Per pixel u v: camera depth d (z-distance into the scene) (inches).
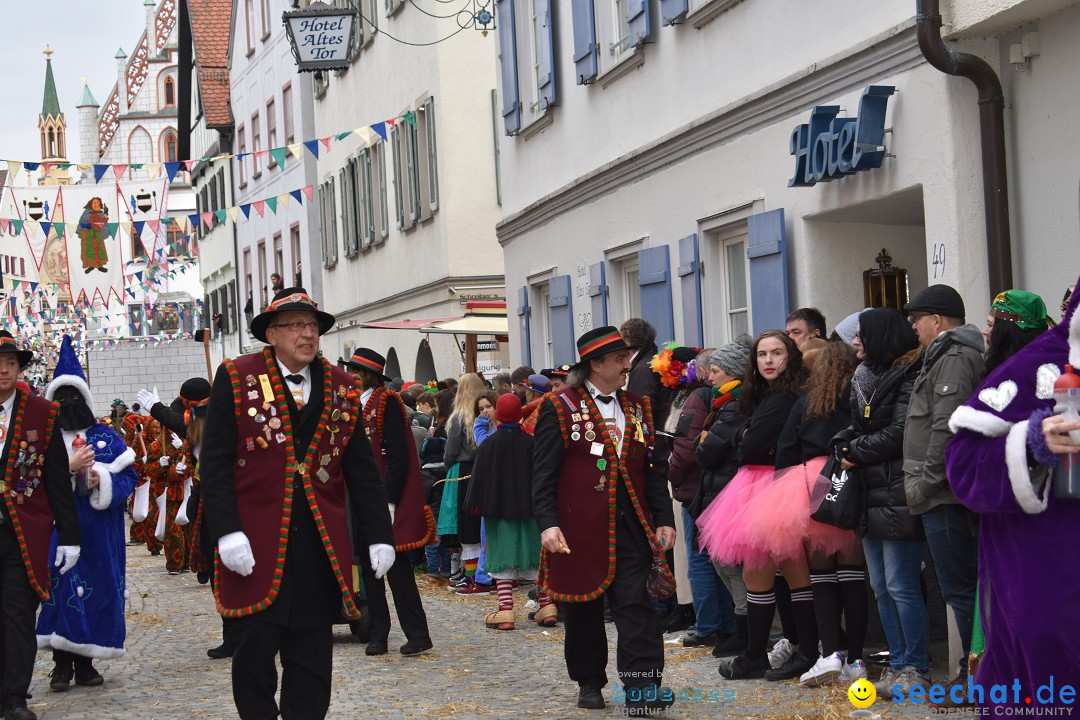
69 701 338.6
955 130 352.5
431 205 995.3
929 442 256.1
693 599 359.9
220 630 462.3
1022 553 170.9
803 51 429.1
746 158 466.3
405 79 1051.9
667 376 376.5
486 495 425.4
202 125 1989.4
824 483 282.2
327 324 244.5
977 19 337.4
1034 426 166.9
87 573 352.8
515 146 730.2
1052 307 335.0
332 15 824.9
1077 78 323.0
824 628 296.2
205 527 384.2
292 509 233.8
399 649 392.8
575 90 632.4
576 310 645.9
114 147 3459.6
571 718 282.5
